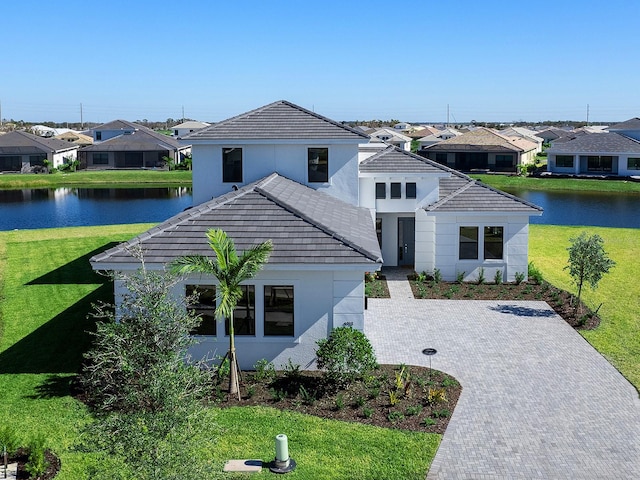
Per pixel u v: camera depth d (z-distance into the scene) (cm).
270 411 1589
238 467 1339
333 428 1505
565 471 1344
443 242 2831
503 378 1811
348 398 1662
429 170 2938
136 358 1046
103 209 6322
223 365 1770
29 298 2642
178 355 1087
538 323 2298
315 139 2617
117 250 1819
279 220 1959
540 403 1653
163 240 1872
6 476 1323
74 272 3080
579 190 7512
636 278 2933
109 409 1102
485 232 2814
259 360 1855
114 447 1005
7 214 6012
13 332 2219
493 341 2114
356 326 1847
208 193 2680
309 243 1856
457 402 1655
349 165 2669
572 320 2320
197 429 1045
